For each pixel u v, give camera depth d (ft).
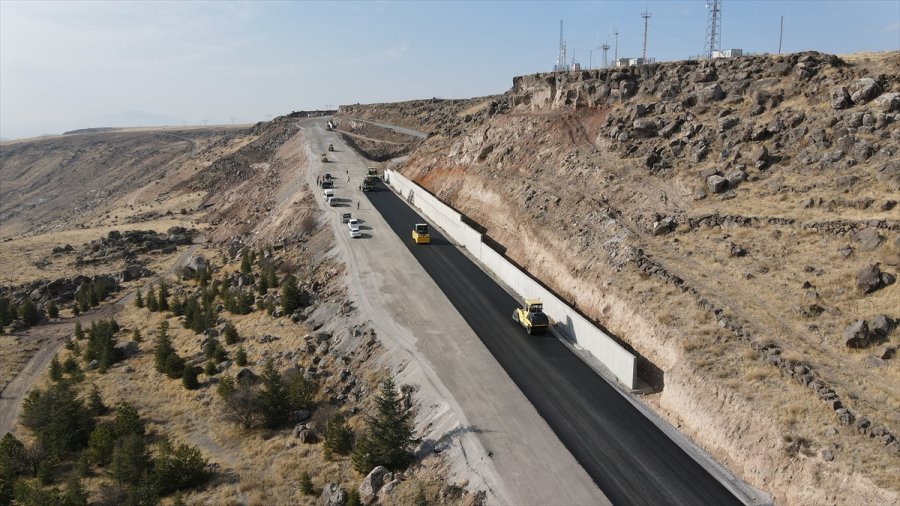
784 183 127.85
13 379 150.82
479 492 75.31
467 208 203.82
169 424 116.88
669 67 184.65
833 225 108.27
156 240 279.08
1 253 265.75
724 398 81.05
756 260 108.06
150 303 190.90
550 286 140.15
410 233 198.49
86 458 106.63
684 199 137.08
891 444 64.90
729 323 92.63
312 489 87.25
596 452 80.89
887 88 132.87
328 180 270.46
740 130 147.74
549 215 156.46
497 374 103.81
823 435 69.46
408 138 386.52
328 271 172.76
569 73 213.66
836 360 81.56
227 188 397.39
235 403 110.63
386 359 117.39
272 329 151.12
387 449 87.86
